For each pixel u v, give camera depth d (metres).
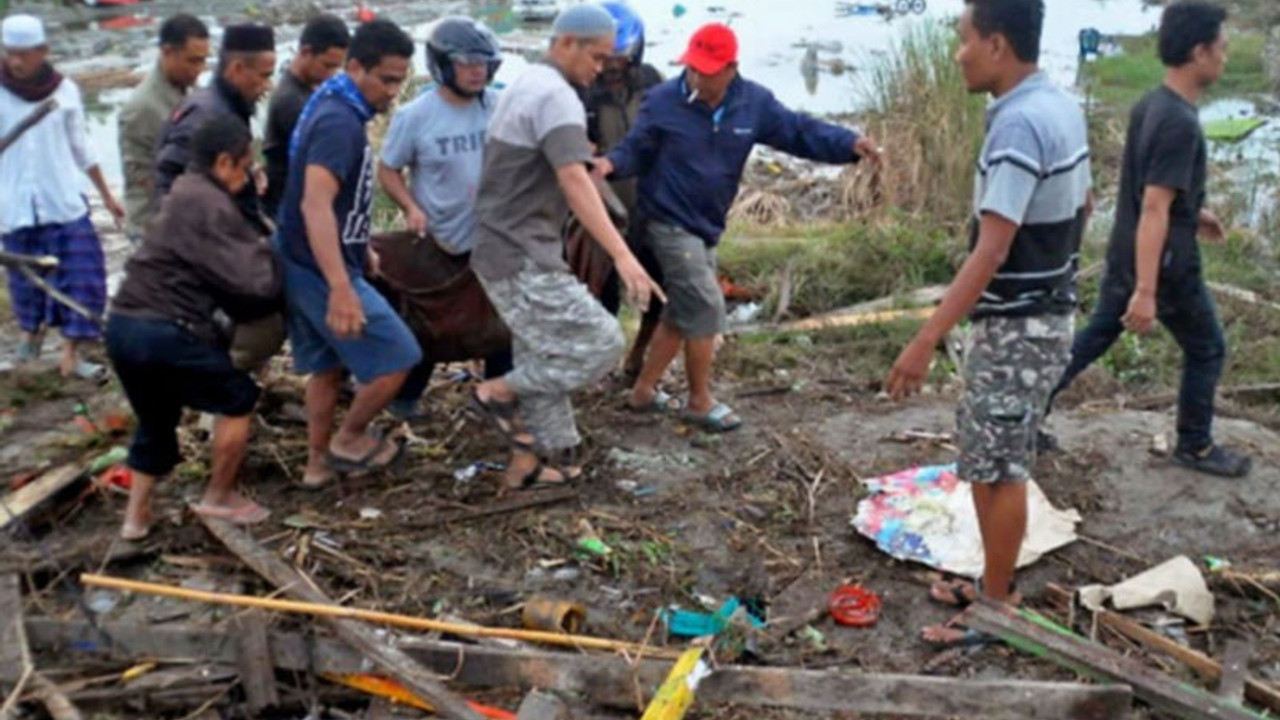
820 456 5.65
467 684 4.09
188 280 4.49
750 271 8.78
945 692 3.91
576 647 4.21
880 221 9.63
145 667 4.17
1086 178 3.98
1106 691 3.85
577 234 5.64
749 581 4.70
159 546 4.82
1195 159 4.96
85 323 6.39
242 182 4.62
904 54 11.33
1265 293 8.38
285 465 5.43
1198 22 4.80
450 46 5.14
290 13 23.31
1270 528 5.08
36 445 5.71
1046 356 4.04
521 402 5.19
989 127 3.89
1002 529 4.25
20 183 6.22
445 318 5.38
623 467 5.53
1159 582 4.62
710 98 5.43
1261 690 4.11
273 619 4.31
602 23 4.73
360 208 4.82
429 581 4.64
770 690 3.98
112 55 19.19
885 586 4.71
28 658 4.03
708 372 5.88
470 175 5.29
